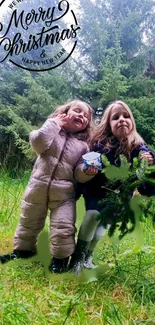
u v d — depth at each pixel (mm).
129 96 6652
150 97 6688
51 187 2332
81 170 2287
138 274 2117
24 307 1771
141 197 1986
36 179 2387
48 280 2207
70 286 2133
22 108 6957
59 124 2402
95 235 2383
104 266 2357
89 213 2318
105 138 2426
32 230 2473
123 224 2018
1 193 4477
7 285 2115
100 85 6496
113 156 2375
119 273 2215
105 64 6359
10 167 6922
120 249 2711
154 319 1739
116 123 2361
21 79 7129
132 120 2410
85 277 2211
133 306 1862
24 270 2324
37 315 1726
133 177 2018
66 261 2361
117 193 2016
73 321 1701
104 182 2318
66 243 2316
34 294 1965
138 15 6750
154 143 6195
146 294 1977
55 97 6816
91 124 2484
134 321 1672
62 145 2355
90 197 2365
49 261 2473
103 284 2125
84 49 6867
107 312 1767
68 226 2326
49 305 1835
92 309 1843
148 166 2037
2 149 7148
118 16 6980
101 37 6703
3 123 7168
